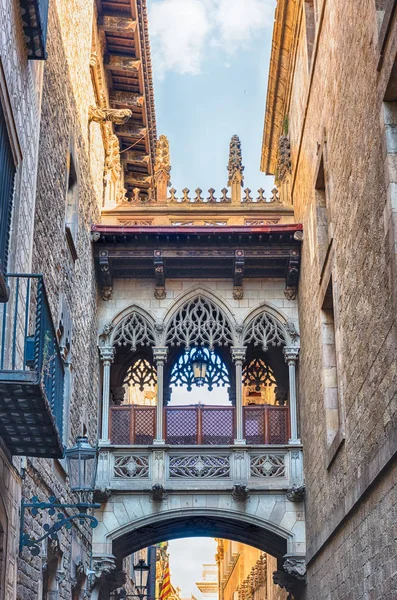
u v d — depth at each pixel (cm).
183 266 2247
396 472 1117
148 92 2798
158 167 2397
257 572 3691
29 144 1236
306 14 2092
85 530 1948
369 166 1270
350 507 1436
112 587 2344
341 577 1565
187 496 2100
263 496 2100
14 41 1099
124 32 2494
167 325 2227
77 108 1895
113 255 2197
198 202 2347
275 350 2394
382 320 1192
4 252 1062
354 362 1414
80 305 1916
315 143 1911
